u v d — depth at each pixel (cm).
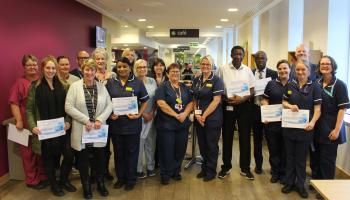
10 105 388
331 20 460
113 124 356
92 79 335
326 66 335
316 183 185
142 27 1207
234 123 404
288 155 359
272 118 372
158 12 832
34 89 341
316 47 504
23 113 369
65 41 628
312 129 338
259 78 418
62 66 385
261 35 810
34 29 498
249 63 934
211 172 402
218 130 391
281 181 393
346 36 460
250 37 931
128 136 360
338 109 335
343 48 461
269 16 738
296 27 635
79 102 327
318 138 345
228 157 410
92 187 381
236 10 788
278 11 714
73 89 330
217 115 385
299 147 347
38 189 380
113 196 357
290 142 354
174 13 851
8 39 424
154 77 443
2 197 358
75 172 433
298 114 339
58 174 411
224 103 399
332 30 461
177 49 1992
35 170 385
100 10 806
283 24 675
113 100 349
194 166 460
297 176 355
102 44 847
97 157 350
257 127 414
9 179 411
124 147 368
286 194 361
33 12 494
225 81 396
